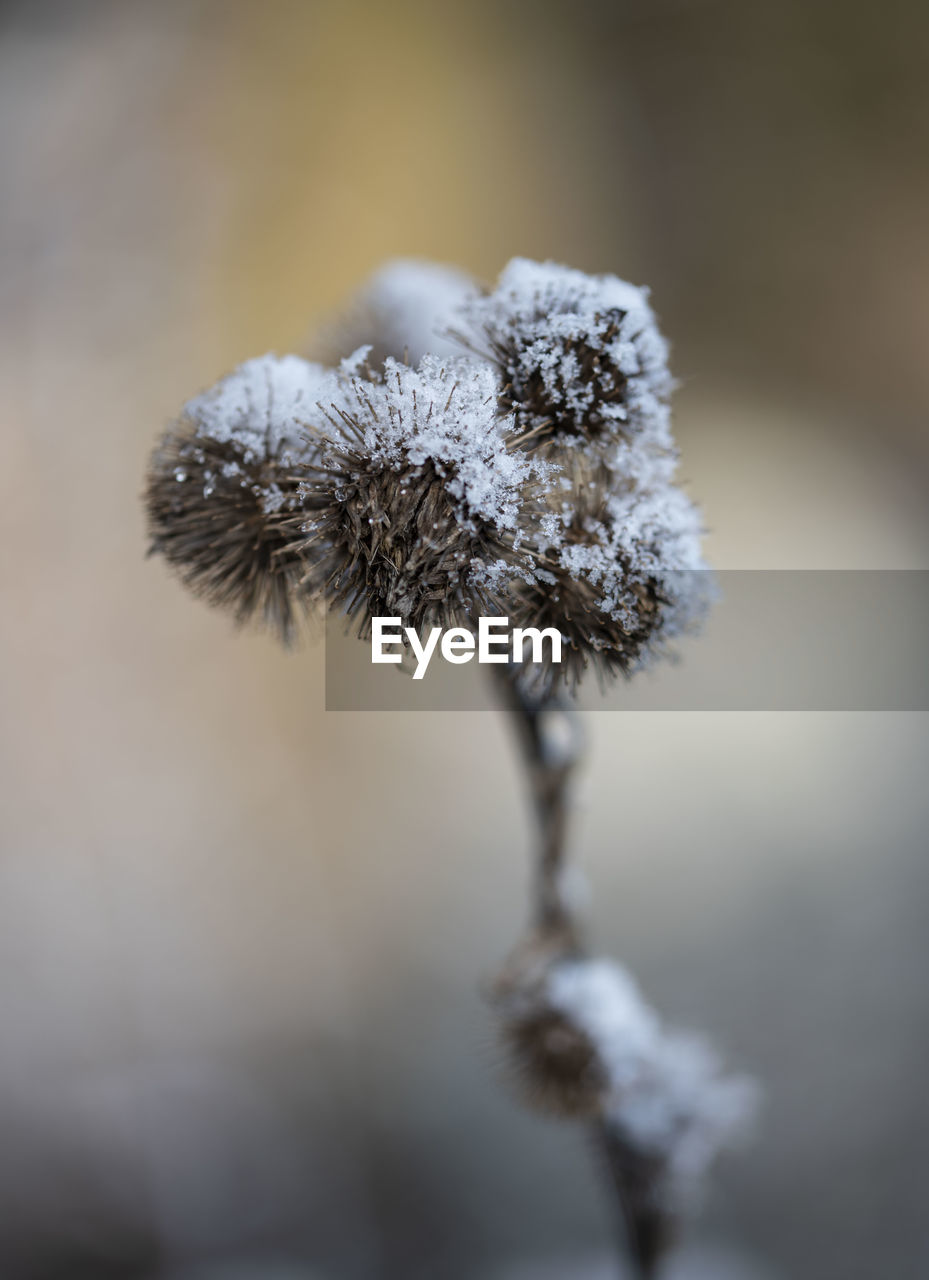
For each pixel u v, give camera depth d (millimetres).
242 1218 1092
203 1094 1129
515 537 337
